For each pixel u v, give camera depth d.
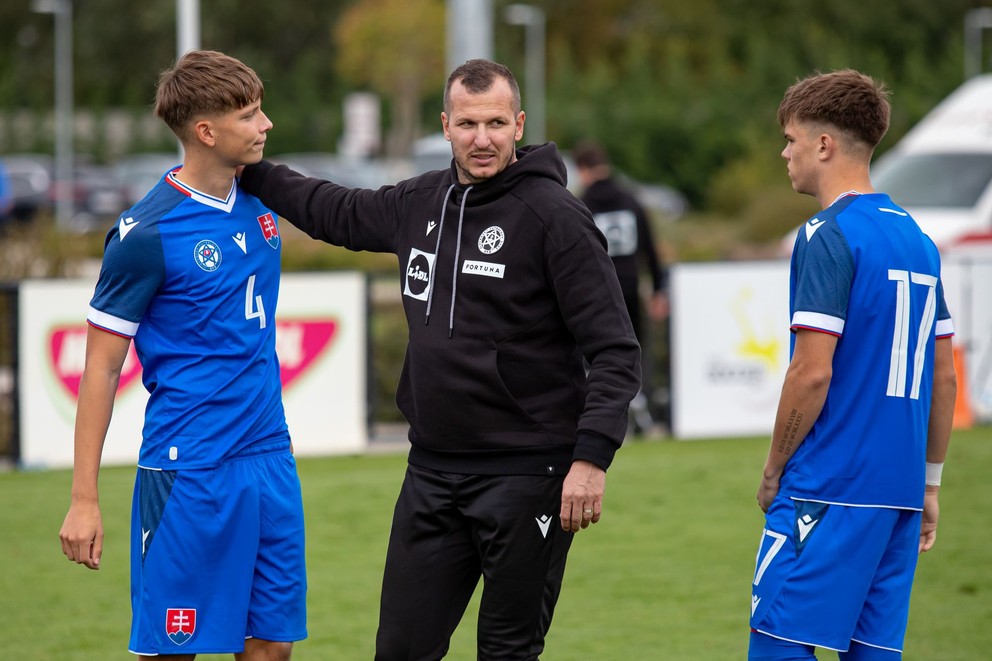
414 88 160.38
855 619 12.26
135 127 171.62
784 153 13.05
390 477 30.22
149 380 13.29
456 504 12.95
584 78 179.38
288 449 13.74
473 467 12.79
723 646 18.34
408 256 13.25
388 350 36.44
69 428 31.25
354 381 33.34
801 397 12.17
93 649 18.31
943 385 13.03
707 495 28.03
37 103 191.25
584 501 12.12
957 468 30.47
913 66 163.38
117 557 23.45
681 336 35.34
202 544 13.02
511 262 12.55
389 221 13.60
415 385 13.00
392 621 13.17
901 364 12.27
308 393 32.94
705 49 196.12
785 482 12.48
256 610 13.41
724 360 35.59
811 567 12.19
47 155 169.38
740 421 35.78
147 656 13.23
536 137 166.50
